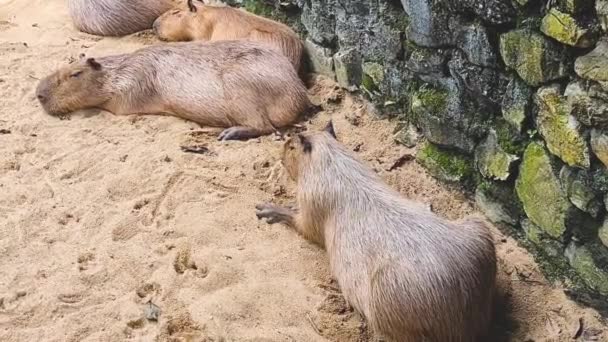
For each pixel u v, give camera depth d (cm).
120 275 486
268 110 557
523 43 459
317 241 496
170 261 490
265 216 507
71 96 572
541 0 452
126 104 575
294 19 601
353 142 541
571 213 457
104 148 549
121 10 646
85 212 513
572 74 448
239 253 493
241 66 560
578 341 458
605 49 436
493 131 486
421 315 449
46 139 557
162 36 637
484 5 468
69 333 466
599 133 440
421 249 456
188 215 510
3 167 537
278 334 464
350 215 477
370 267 463
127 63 576
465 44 483
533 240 478
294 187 525
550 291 472
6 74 604
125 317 471
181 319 469
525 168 473
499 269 480
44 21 663
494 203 492
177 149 546
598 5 432
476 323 454
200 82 564
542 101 459
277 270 487
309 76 586
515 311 469
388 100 538
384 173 523
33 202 518
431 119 509
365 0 532
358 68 553
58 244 499
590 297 462
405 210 470
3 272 487
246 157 541
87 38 646
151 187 523
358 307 468
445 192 512
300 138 497
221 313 471
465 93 494
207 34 620
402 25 517
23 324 470
